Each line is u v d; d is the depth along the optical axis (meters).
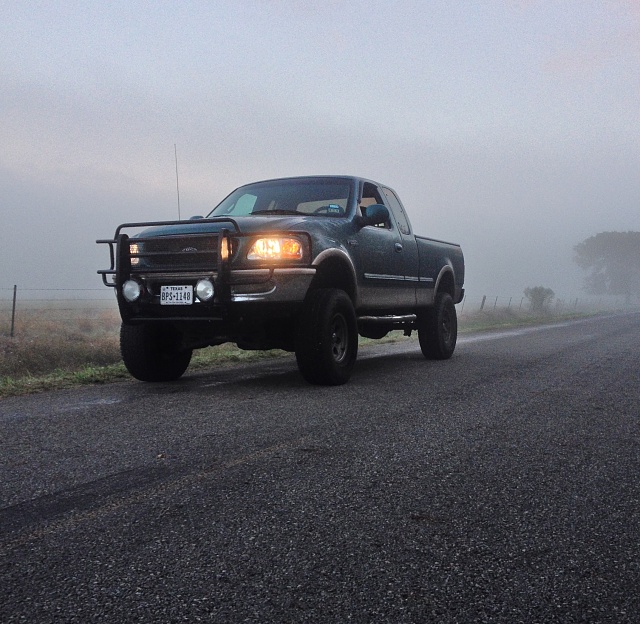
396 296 7.89
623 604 1.95
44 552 2.29
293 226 6.04
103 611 1.87
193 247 5.97
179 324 6.21
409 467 3.44
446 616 1.86
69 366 11.04
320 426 4.46
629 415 5.04
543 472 3.40
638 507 2.85
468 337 15.34
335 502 2.85
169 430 4.34
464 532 2.52
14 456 3.65
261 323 6.35
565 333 16.66
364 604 1.93
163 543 2.38
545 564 2.23
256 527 2.54
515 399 5.70
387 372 7.64
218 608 1.89
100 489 3.03
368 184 7.84
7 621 1.82
